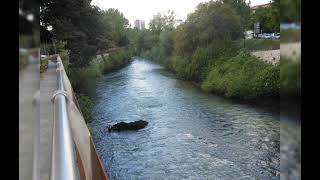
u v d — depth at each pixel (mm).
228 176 12406
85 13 22375
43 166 2096
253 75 26328
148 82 36000
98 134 17234
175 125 19047
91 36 23922
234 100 25781
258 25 41688
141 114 21719
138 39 77938
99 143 16141
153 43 72250
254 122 19297
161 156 14391
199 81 34469
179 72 39188
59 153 1011
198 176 12469
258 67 26906
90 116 18047
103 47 25250
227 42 34688
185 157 14172
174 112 22234
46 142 2744
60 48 20719
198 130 18016
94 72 29016
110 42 26750
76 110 2484
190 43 37719
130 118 20641
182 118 20641
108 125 19047
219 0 36156
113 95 28344
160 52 55969
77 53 22016
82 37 21844
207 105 24250
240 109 22766
